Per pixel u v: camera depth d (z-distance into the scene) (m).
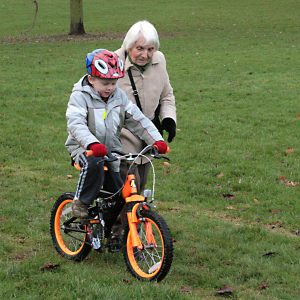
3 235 8.43
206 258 7.71
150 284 6.62
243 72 23.64
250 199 10.32
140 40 7.45
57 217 7.77
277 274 7.27
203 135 14.70
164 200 10.30
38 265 7.27
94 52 6.94
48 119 16.27
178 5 51.62
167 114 7.77
